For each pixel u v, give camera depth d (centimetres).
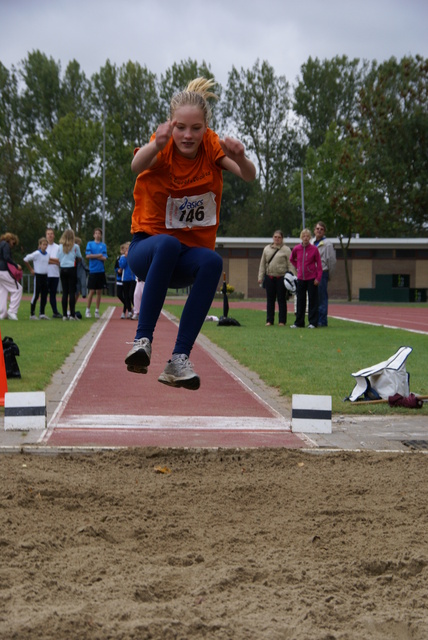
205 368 1063
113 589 290
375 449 576
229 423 673
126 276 2000
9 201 6662
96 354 1199
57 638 247
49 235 1948
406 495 438
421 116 4159
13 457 525
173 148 405
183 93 400
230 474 490
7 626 253
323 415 640
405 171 4250
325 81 7900
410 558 331
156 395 832
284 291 1861
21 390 821
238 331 1656
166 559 328
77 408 741
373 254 5359
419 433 645
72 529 369
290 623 263
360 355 1177
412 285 5338
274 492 445
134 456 530
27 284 4538
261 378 961
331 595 290
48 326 1683
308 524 385
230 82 7950
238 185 8231
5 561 320
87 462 516
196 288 413
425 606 284
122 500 423
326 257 1819
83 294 2103
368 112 4362
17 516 385
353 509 409
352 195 5038
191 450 544
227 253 5294
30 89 7462
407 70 4244
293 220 7912
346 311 3050
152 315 399
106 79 7606
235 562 326
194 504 420
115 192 6106
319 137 7900
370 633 261
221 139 397
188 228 414
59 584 294
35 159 6003
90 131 5925
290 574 310
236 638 251
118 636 250
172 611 270
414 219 4434
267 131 7988
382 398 789
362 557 337
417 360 1136
